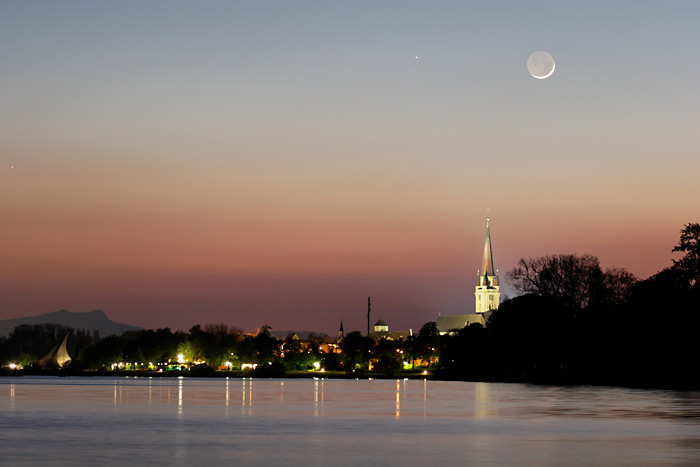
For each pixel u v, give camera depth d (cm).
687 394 13625
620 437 6644
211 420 8481
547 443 6275
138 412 9681
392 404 11381
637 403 11012
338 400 12612
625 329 18650
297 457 5538
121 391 16538
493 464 5216
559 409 9881
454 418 8656
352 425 7875
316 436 6856
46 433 7112
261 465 5200
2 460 5400
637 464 5159
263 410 10069
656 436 6706
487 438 6650
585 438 6594
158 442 6406
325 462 5322
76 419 8612
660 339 17600
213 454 5688
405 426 7756
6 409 10250
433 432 7162
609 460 5338
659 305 17625
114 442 6400
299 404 11438
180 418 8744
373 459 5447
